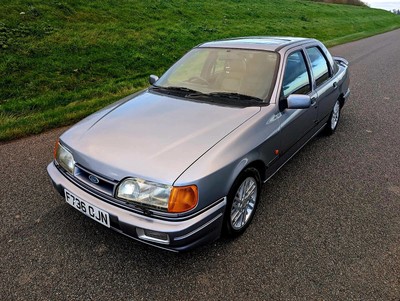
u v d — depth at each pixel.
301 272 2.39
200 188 2.16
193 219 2.16
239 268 2.42
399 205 3.23
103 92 6.48
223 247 2.63
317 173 3.83
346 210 3.14
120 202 2.23
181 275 2.35
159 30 11.37
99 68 7.77
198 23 13.61
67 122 5.07
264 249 2.61
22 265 2.40
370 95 7.32
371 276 2.36
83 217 2.94
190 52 3.85
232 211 2.60
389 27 28.94
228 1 20.33
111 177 2.25
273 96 3.01
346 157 4.25
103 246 2.60
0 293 2.17
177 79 3.54
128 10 12.52
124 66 8.18
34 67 7.10
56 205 3.10
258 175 2.84
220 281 2.30
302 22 19.89
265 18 18.50
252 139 2.62
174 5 15.33
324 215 3.06
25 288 2.21
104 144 2.44
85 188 2.42
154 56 9.18
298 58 3.57
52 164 2.81
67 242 2.64
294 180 3.67
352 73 9.56
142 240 2.20
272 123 2.90
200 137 2.46
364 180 3.69
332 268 2.43
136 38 10.02
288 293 2.21
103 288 2.23
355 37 18.45
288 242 2.70
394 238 2.76
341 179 3.71
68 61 7.68
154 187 2.12
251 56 3.36
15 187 3.37
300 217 3.03
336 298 2.18
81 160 2.42
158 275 2.35
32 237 2.68
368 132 5.12
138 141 2.43
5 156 4.01
